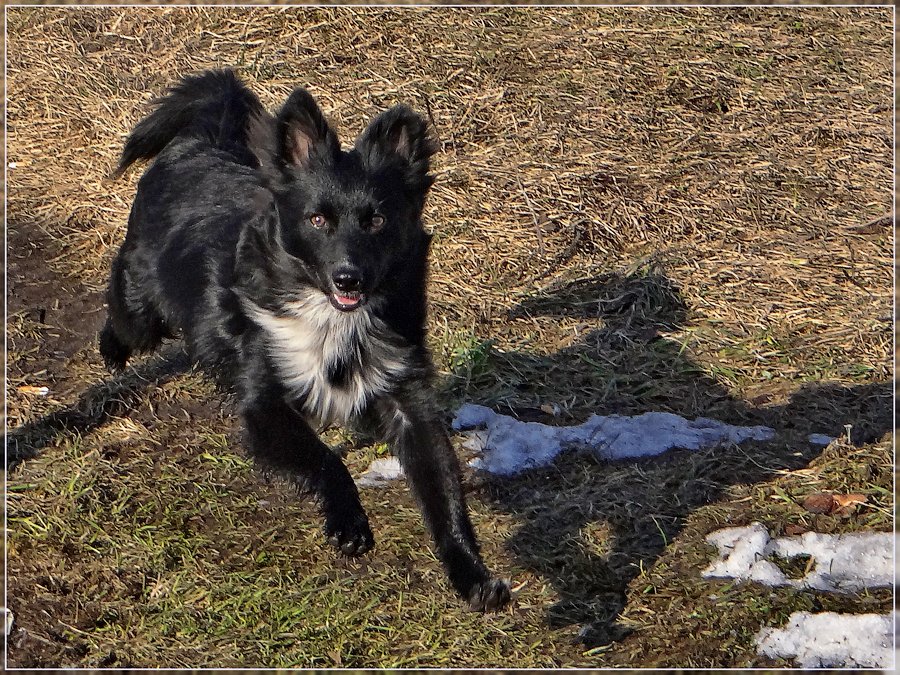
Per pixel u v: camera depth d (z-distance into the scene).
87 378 5.82
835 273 6.68
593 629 4.34
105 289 6.55
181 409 5.64
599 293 6.51
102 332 5.80
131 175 7.45
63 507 4.87
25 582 4.49
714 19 8.98
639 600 4.46
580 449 5.33
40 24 8.81
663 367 5.95
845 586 4.49
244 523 4.86
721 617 4.34
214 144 5.52
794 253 6.85
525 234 6.92
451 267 6.68
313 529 4.85
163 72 8.36
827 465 5.13
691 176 7.41
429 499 4.44
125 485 5.03
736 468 5.16
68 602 4.42
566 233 6.91
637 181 7.33
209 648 4.24
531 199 7.16
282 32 8.68
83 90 8.20
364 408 4.78
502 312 6.36
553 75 8.23
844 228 7.06
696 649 4.22
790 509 4.88
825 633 4.25
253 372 4.68
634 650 4.23
